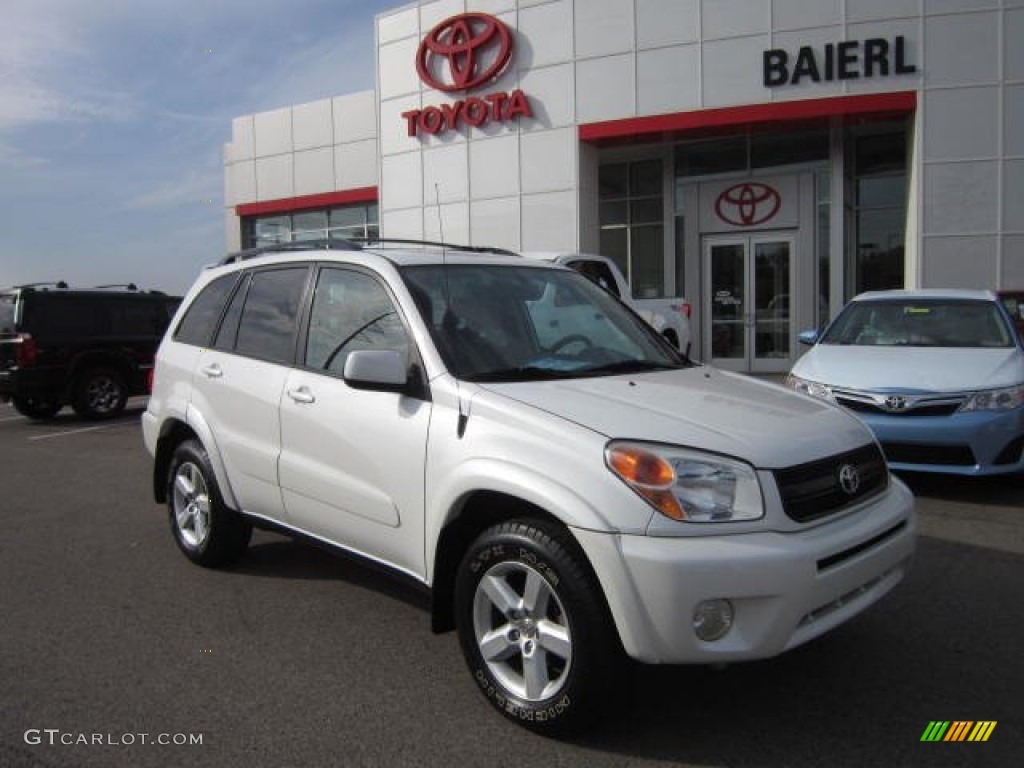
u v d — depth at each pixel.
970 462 6.36
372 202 26.11
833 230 16.47
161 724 3.38
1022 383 6.40
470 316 4.04
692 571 2.84
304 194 26.95
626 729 3.28
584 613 3.01
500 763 3.06
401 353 3.88
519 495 3.15
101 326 13.58
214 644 4.16
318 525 4.29
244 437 4.75
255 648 4.11
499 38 17.23
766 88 15.27
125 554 5.74
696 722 3.33
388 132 18.97
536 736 3.25
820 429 3.43
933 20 14.35
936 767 3.00
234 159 28.34
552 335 4.26
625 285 10.95
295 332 4.57
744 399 3.69
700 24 15.58
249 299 5.04
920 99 14.46
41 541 6.12
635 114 16.17
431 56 18.12
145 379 14.19
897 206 16.95
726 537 2.93
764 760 3.06
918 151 14.54
